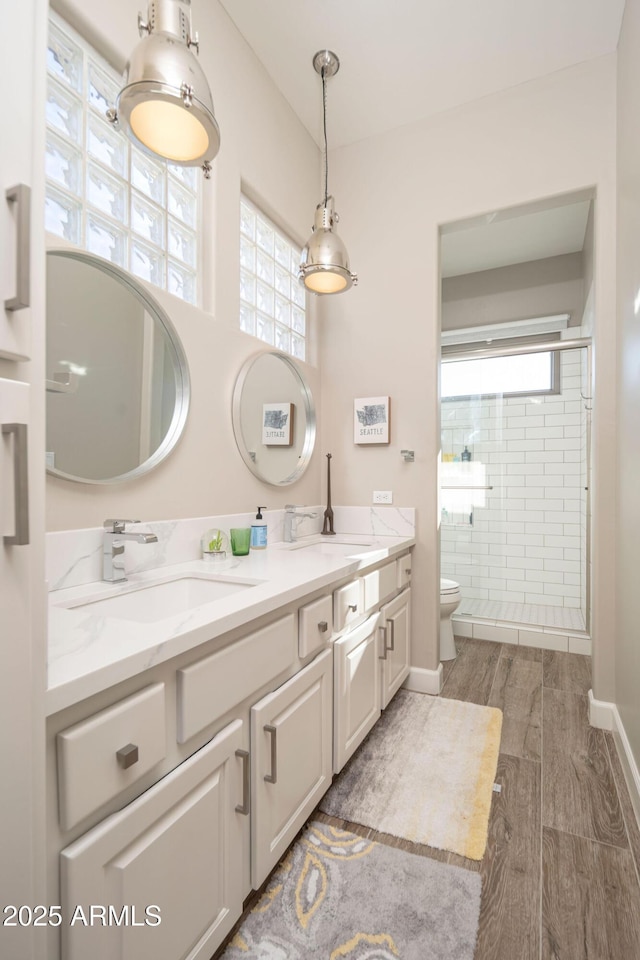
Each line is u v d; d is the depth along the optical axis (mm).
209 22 1788
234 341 1893
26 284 537
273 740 1100
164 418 1540
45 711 588
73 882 634
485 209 2311
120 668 705
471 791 1601
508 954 1043
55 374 1200
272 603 1109
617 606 2004
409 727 2029
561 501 3484
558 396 3490
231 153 1896
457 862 1296
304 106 2361
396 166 2518
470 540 3705
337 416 2637
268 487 2135
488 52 2066
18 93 550
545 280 3676
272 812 1141
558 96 2174
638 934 1091
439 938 1073
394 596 2184
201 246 1772
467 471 3713
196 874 882
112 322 1364
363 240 2592
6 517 533
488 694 2375
